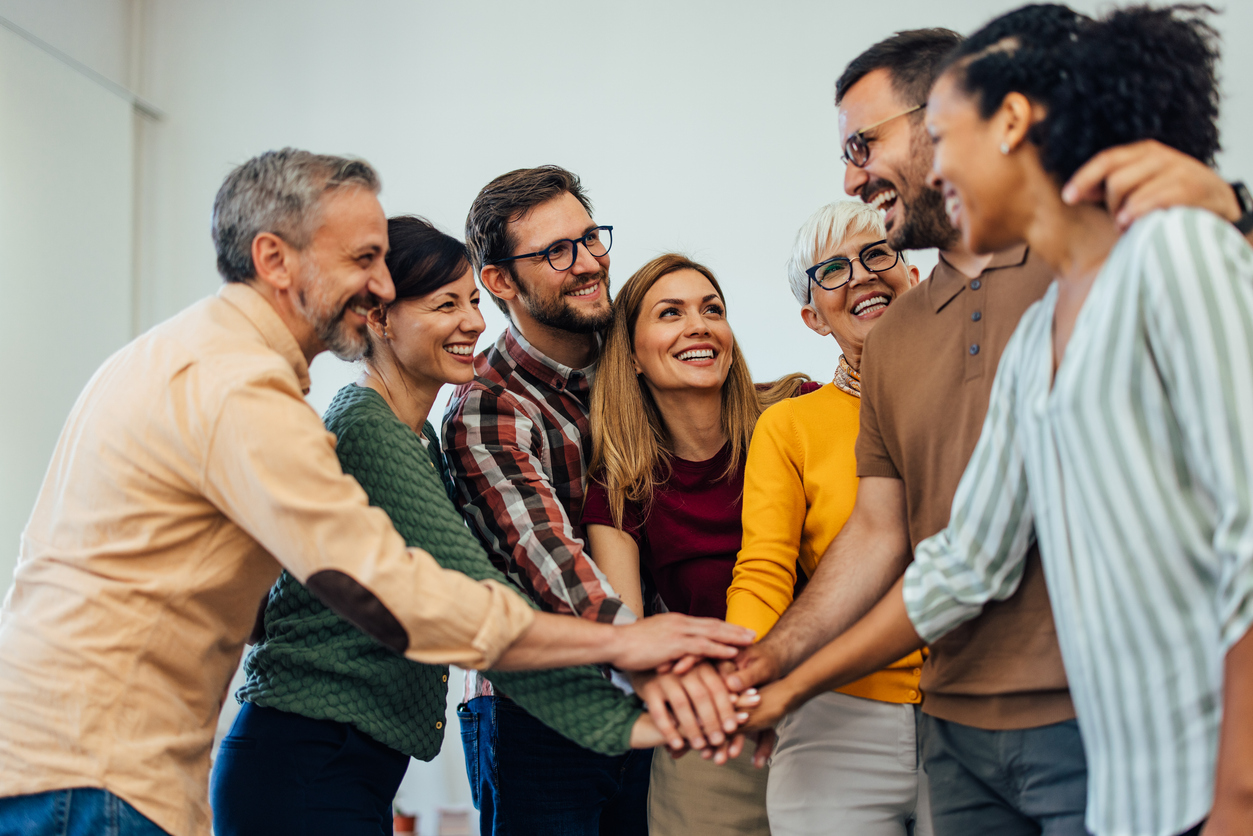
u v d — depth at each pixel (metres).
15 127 4.02
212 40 5.05
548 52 4.82
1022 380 1.15
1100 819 1.03
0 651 1.27
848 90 1.48
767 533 1.77
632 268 4.62
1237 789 0.86
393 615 1.23
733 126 4.63
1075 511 1.03
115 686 1.23
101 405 1.31
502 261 2.07
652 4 4.76
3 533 3.82
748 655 1.48
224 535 1.30
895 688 1.66
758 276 4.54
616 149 4.71
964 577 1.25
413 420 1.85
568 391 2.10
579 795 2.00
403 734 1.62
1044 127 1.00
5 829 1.21
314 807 1.52
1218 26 4.11
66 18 4.66
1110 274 0.97
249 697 1.58
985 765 1.26
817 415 1.83
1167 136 1.00
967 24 4.45
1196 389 0.88
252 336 1.35
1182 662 0.95
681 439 2.07
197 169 4.97
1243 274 0.88
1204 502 0.94
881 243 1.89
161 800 1.23
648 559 2.03
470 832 4.01
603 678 1.55
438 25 4.92
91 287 4.38
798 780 1.68
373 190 1.47
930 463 1.39
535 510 1.82
